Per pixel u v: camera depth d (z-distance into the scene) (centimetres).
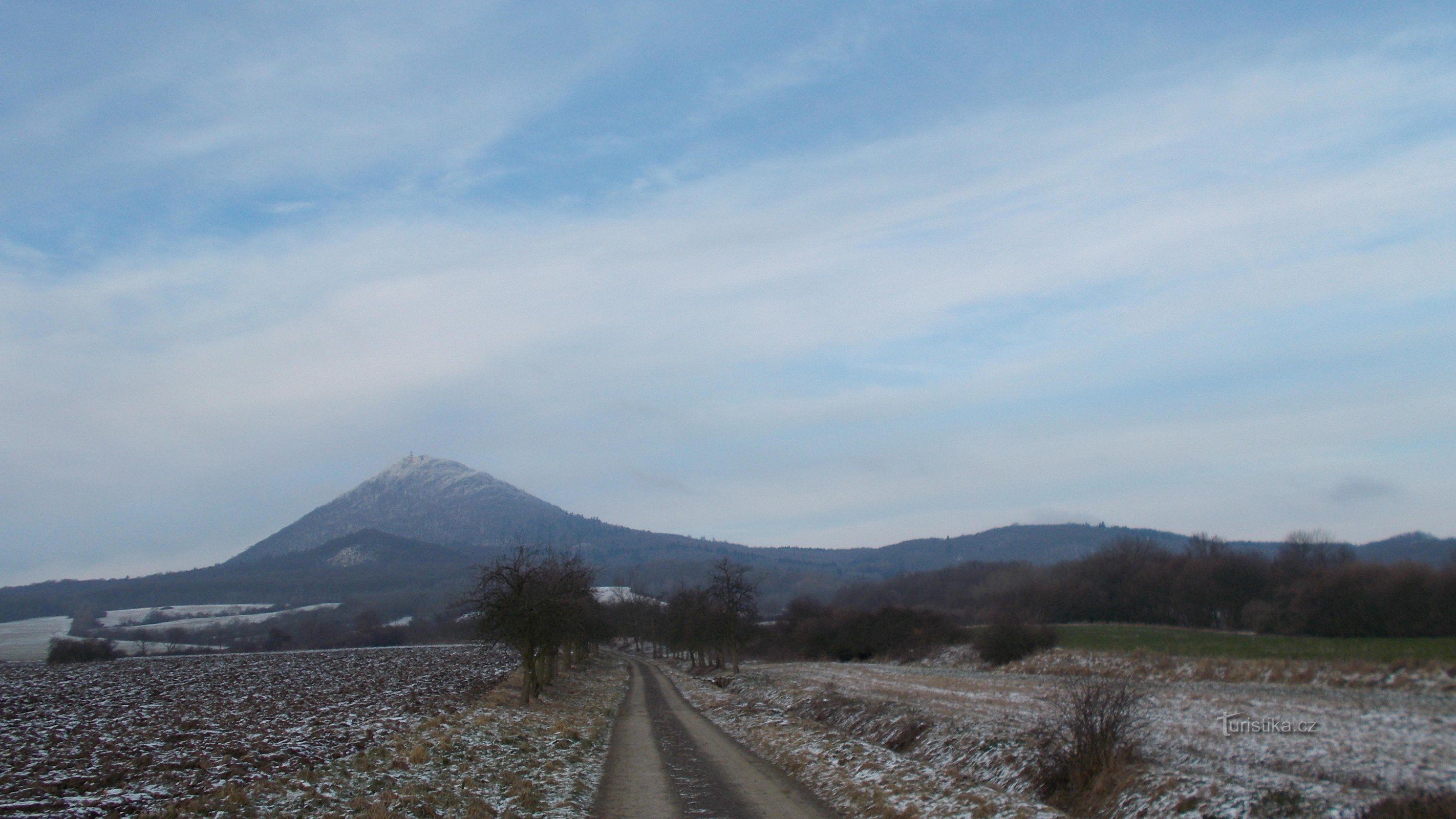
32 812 1586
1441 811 1530
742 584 8256
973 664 7019
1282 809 1670
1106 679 2838
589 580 6425
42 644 18238
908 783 2144
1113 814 1945
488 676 6812
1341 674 3728
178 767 2241
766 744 3183
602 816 1934
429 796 1852
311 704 4616
